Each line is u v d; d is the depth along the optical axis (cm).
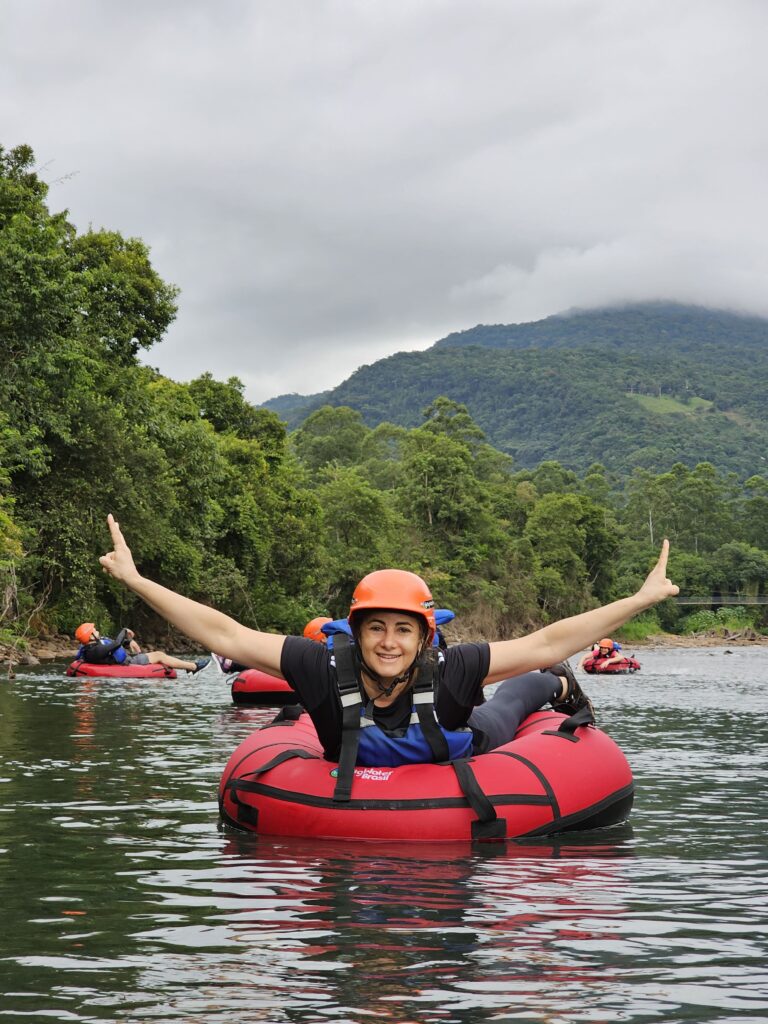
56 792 717
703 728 1263
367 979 327
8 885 452
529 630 8725
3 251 2877
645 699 1856
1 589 3044
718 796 735
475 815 557
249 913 405
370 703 578
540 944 365
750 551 12800
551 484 14475
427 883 458
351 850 530
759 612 12481
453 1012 299
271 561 5234
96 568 3553
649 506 13800
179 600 563
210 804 671
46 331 2972
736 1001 309
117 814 634
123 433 3509
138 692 1780
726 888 454
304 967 338
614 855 527
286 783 577
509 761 588
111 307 3866
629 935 378
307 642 572
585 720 655
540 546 9662
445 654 574
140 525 3462
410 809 555
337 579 6369
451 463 8400
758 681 2667
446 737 578
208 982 324
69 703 1516
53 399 3128
